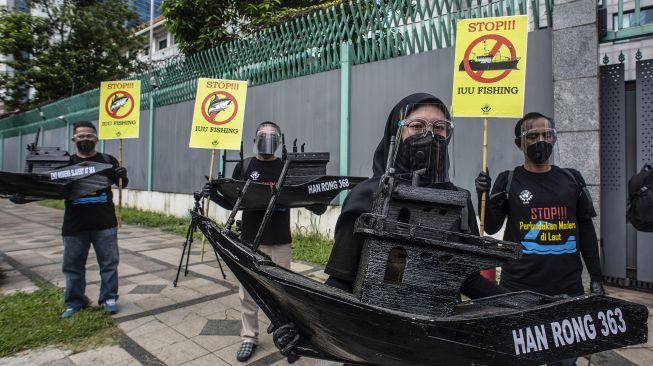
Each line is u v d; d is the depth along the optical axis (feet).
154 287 15.08
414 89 18.22
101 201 12.08
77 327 11.12
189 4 29.35
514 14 15.51
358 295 3.64
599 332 3.37
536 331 3.29
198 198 9.28
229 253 4.16
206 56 28.89
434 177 4.69
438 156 4.68
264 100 24.79
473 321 3.19
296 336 4.03
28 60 51.85
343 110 20.52
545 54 14.85
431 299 3.52
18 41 49.75
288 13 23.73
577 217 7.36
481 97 9.59
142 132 36.27
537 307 3.32
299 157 7.51
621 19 13.83
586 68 13.73
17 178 9.50
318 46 21.88
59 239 25.30
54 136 50.34
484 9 16.22
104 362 9.53
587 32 13.69
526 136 7.45
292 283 3.38
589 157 13.73
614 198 14.16
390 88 19.02
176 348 10.23
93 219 11.93
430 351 3.24
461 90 9.75
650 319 11.37
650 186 10.05
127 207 37.93
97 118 41.42
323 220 21.91
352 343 3.52
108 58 53.57
